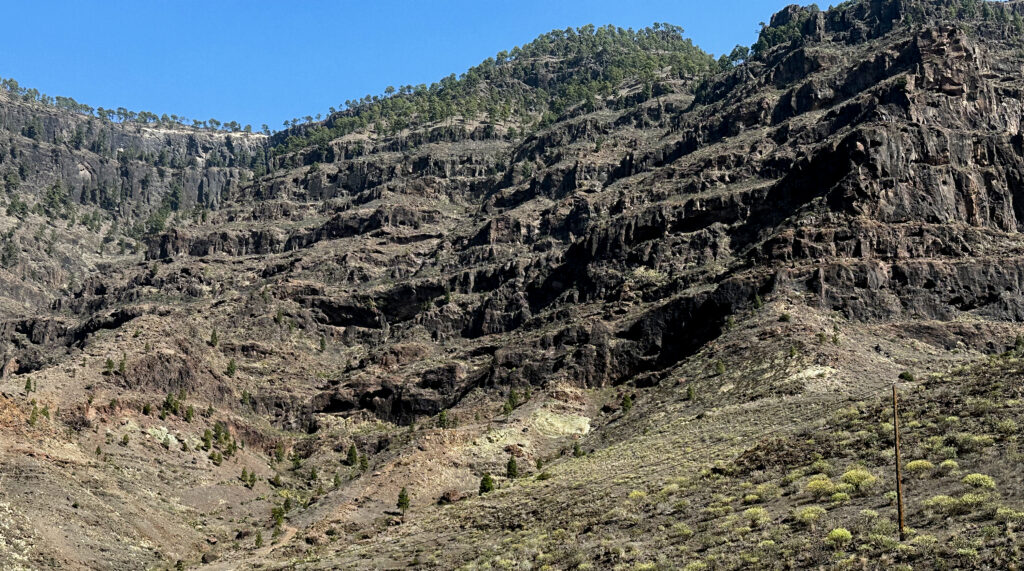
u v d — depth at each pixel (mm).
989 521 53844
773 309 160375
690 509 75875
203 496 144250
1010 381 84312
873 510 60938
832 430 87250
